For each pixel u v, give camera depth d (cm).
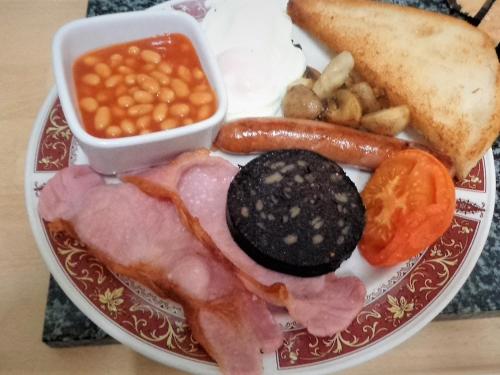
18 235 23
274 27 26
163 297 20
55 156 23
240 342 18
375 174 23
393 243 20
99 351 21
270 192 21
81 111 22
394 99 25
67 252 21
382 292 21
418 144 23
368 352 19
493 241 23
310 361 19
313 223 20
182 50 24
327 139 23
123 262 20
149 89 22
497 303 22
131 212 20
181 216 20
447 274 21
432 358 22
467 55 26
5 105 26
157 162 23
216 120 21
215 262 20
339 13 27
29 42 28
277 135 23
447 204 21
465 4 29
